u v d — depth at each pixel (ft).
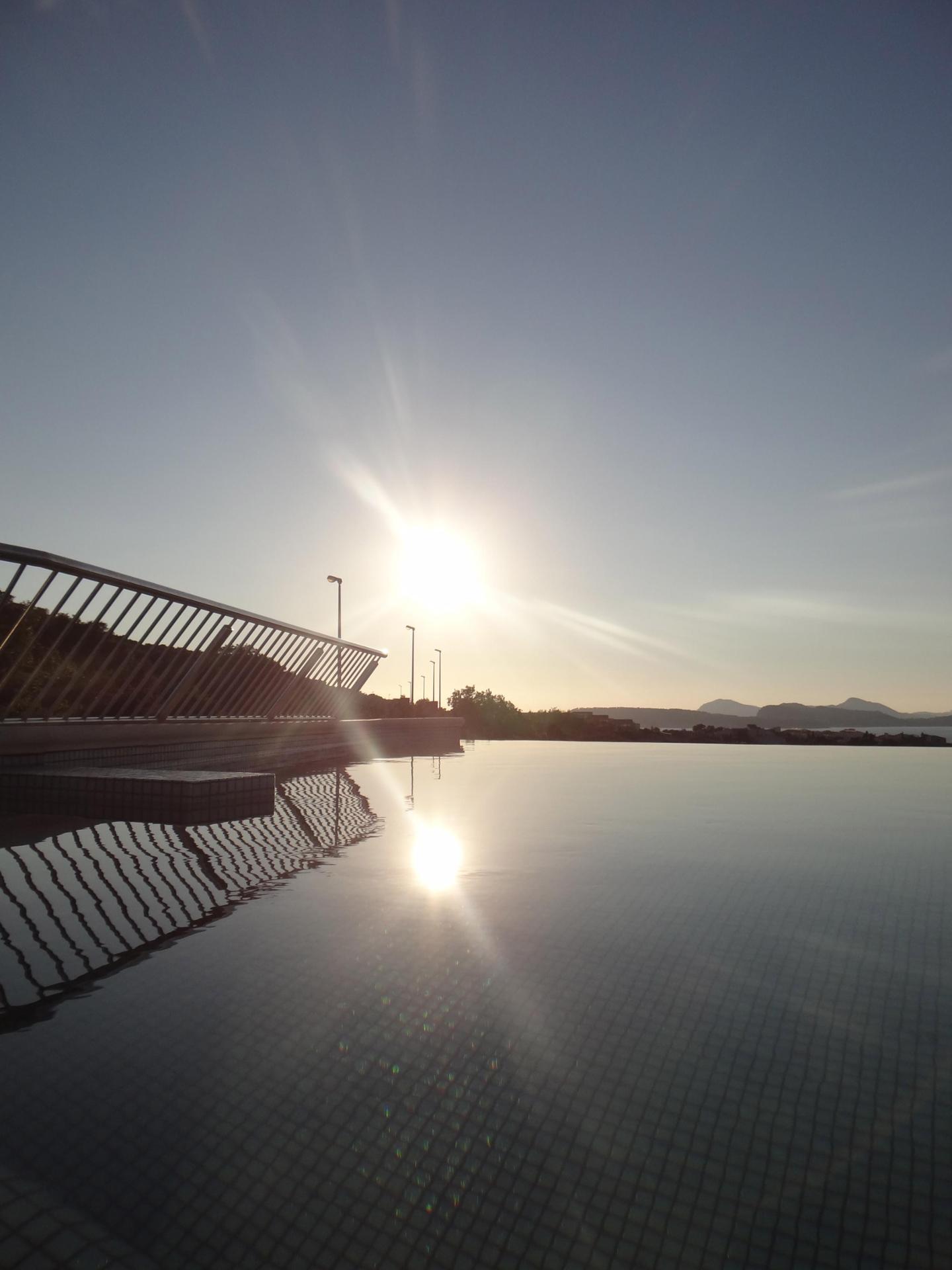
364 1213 5.31
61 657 31.63
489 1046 7.69
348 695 65.72
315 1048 7.63
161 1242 5.02
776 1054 7.56
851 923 11.94
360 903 13.03
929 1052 7.61
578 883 14.56
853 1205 5.41
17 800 25.38
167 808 23.13
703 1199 5.45
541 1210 5.37
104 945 10.68
